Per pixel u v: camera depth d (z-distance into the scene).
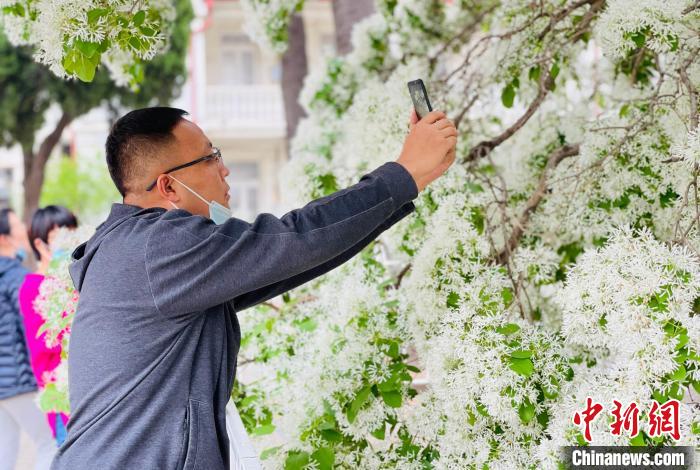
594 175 2.54
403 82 2.95
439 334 2.29
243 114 19.03
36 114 12.91
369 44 4.05
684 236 1.94
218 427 1.64
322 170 3.12
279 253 1.56
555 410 2.00
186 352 1.61
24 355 3.75
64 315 3.12
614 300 1.78
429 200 2.68
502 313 2.16
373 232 1.82
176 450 1.54
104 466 1.52
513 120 3.57
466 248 2.33
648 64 3.21
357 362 2.43
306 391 2.51
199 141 1.81
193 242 1.58
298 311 3.00
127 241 1.63
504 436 2.15
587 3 2.83
